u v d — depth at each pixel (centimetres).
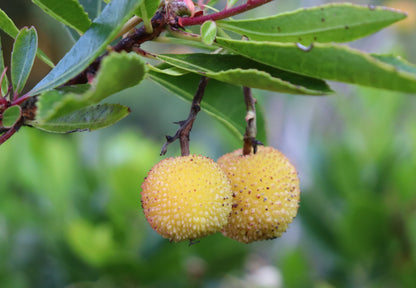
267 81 19
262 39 21
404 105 44
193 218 21
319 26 20
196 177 21
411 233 32
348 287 36
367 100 38
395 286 35
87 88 20
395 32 64
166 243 32
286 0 59
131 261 32
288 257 35
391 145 37
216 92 24
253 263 42
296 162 49
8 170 36
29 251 36
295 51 19
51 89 19
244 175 22
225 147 42
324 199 37
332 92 20
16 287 33
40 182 34
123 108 21
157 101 94
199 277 35
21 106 20
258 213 22
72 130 21
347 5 19
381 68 18
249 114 23
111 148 36
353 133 39
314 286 35
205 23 20
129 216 34
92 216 34
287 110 51
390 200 35
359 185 37
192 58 21
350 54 18
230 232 23
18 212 35
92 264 32
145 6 20
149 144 39
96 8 23
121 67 18
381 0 62
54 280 35
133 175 34
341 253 36
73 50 20
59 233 33
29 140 34
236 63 21
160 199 21
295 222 44
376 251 35
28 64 21
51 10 20
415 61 67
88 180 35
